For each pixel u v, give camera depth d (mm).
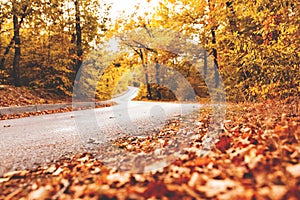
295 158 3023
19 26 24922
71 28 27938
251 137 4496
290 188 2270
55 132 8211
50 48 26906
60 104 19312
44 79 26406
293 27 7500
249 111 8141
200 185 2607
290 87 7984
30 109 16547
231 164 3164
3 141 7031
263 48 7770
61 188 3162
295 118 5363
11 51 26531
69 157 5059
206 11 20062
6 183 3688
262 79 8586
